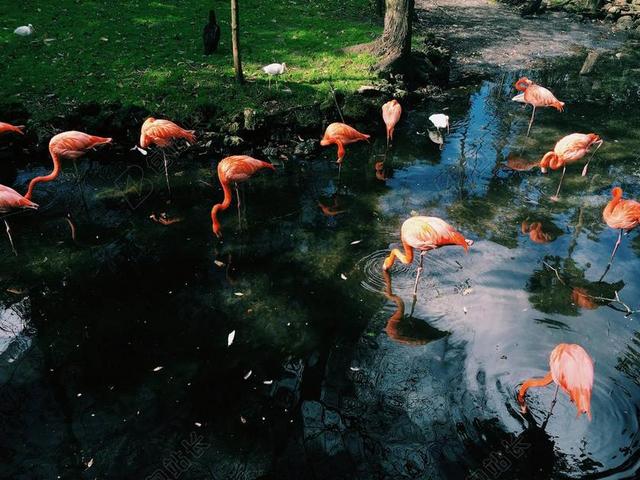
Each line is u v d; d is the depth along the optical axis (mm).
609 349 4957
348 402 4566
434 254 6301
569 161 8000
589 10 17219
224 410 4508
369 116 9617
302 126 9016
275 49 11508
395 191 7730
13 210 7129
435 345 5078
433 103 10719
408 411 4457
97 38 11312
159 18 12711
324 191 7762
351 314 5500
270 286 5891
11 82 9398
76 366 4898
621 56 13859
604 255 6305
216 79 9867
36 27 11562
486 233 6695
